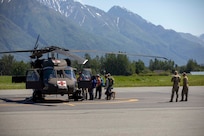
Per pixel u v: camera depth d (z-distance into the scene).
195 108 24.22
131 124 16.88
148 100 31.62
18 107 25.16
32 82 29.55
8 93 43.53
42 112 21.84
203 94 40.00
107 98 32.62
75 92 31.03
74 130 15.23
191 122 17.47
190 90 48.81
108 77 32.59
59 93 29.41
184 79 30.67
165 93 42.62
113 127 16.03
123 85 66.69
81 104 27.61
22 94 41.38
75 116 19.88
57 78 29.38
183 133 14.55
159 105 26.55
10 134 14.35
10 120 18.23
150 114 20.81
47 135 14.12
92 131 15.01
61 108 24.39
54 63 30.03
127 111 22.42
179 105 26.48
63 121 17.88
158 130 15.26
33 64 32.12
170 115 20.28
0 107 25.17
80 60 27.44
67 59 31.55
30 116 19.83
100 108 24.33
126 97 35.72
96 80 33.06
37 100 30.92
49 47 30.45
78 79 32.91
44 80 29.36
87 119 18.62
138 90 49.88
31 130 15.20
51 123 17.17
